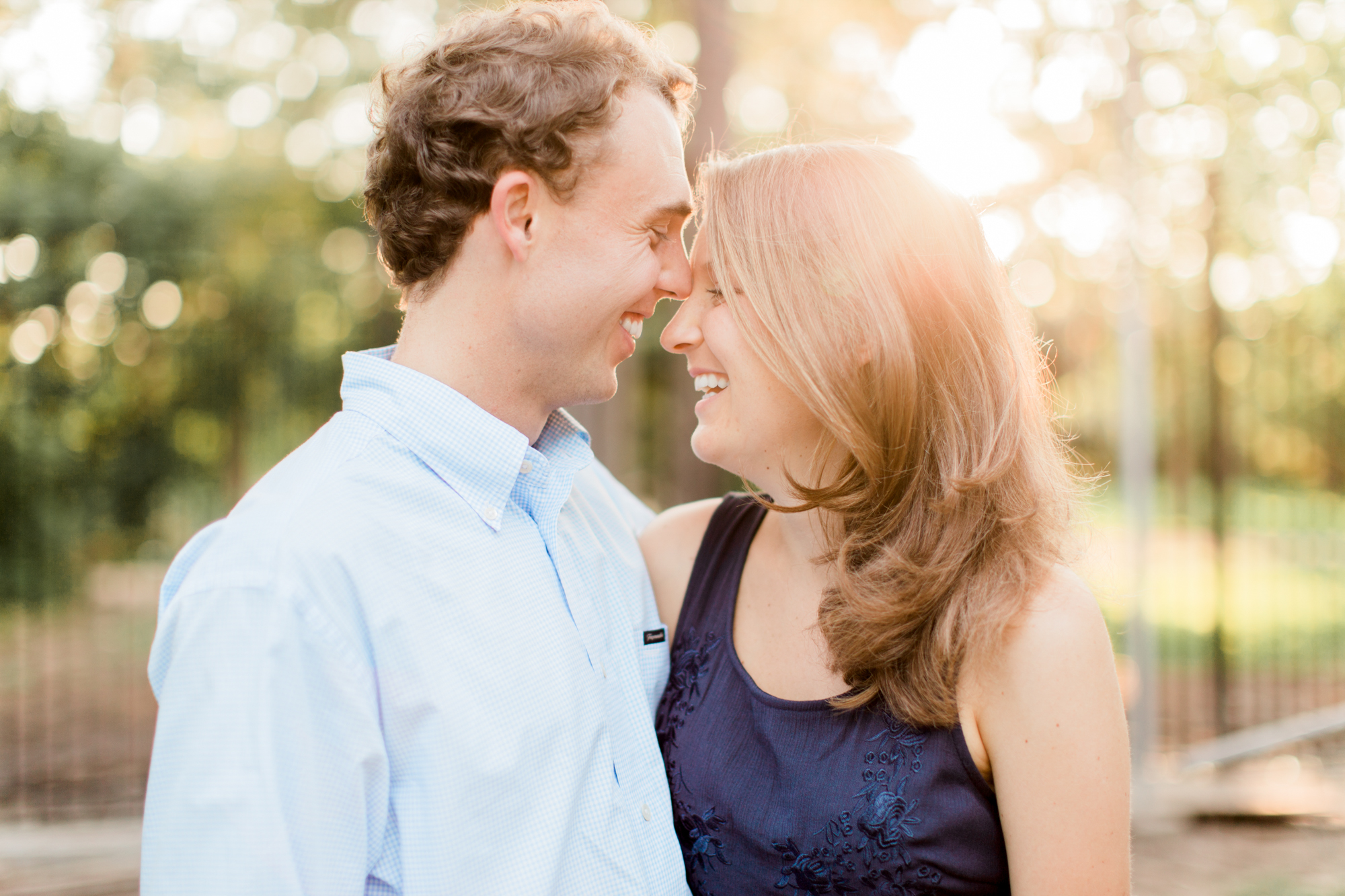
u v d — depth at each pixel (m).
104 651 7.85
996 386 1.45
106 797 4.54
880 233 1.43
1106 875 1.27
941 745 1.34
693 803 1.48
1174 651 7.20
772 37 7.86
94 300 10.24
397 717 1.23
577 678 1.37
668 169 1.43
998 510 1.39
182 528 11.34
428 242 1.39
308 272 11.04
